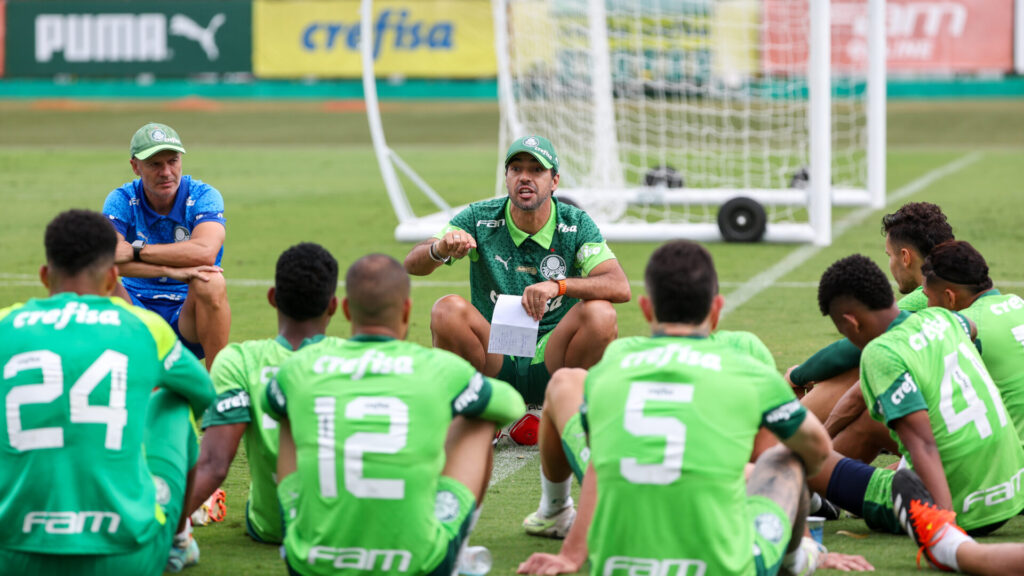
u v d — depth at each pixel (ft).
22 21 313.73
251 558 39.73
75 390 32.65
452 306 52.60
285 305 39.32
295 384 34.09
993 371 45.29
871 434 46.14
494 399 34.73
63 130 250.16
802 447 33.47
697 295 32.73
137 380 33.50
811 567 36.83
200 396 35.55
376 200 154.40
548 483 41.50
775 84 220.02
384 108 300.61
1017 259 104.32
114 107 297.74
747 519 32.48
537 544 41.57
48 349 32.83
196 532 43.01
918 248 50.06
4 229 126.82
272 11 309.42
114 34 313.32
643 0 168.14
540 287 50.37
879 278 41.63
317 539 33.19
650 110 242.37
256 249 115.24
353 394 33.40
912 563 39.22
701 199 145.89
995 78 307.37
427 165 198.59
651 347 32.94
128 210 59.21
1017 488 42.14
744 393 32.12
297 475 34.78
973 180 170.19
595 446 32.55
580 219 53.78
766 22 204.54
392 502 32.91
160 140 56.90
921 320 41.75
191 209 59.47
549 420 39.86
